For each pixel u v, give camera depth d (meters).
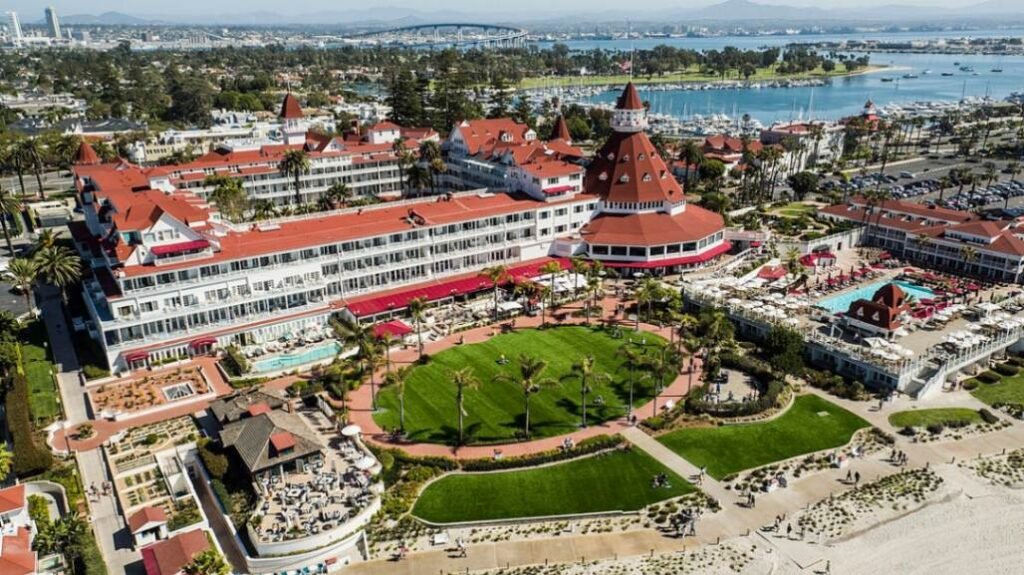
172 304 125.25
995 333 127.81
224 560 71.88
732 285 154.75
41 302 151.50
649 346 130.00
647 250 165.50
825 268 172.88
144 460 96.94
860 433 103.06
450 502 89.12
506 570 78.00
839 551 80.00
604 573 76.88
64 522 77.62
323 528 81.06
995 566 77.56
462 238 156.88
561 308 148.38
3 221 175.75
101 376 118.94
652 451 99.00
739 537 82.50
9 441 100.81
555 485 92.06
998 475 93.50
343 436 101.88
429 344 132.12
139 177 166.50
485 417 107.44
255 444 92.31
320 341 132.50
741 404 107.94
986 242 165.12
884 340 124.62
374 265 147.25
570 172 175.25
